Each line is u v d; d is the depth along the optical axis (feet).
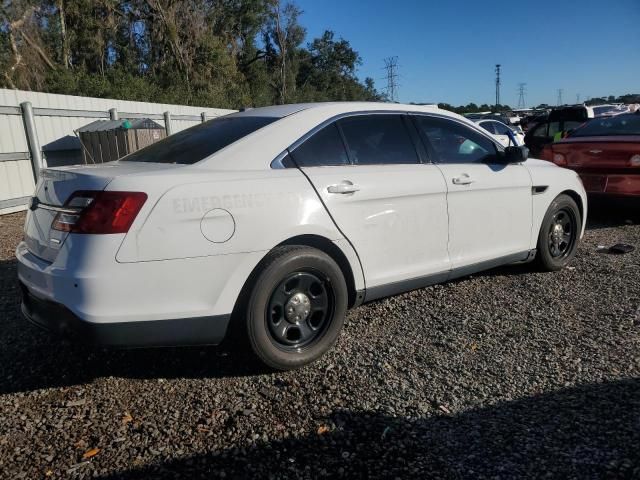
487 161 15.53
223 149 11.18
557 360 11.62
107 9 100.37
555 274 17.66
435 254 13.85
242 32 147.95
